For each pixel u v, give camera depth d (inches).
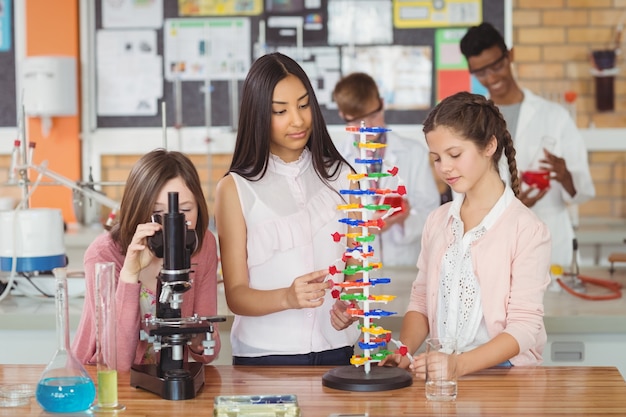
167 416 86.5
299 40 246.5
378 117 195.5
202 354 106.5
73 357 90.2
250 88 110.0
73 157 247.4
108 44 248.5
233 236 111.4
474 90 247.1
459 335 107.7
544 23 251.8
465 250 108.0
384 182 189.6
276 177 113.6
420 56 246.5
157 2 247.9
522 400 90.7
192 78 249.0
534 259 105.0
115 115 250.2
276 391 94.8
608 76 248.5
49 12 246.1
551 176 179.9
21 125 152.5
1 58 248.2
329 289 110.7
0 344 140.7
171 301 93.9
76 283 153.2
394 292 158.1
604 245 233.9
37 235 145.6
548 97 253.4
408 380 96.0
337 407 88.9
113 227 109.2
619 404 89.2
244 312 108.3
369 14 246.1
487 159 105.5
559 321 134.6
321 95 247.4
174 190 102.3
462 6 245.8
